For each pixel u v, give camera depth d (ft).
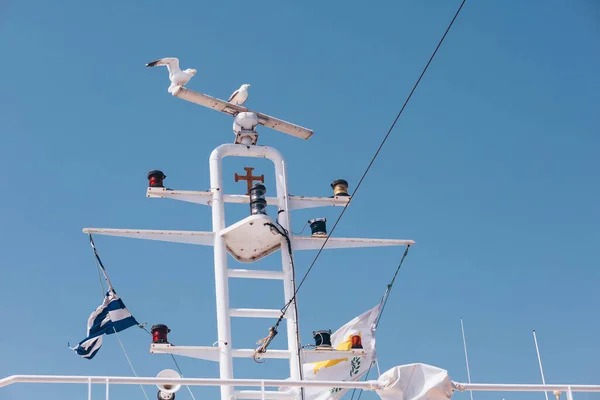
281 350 67.21
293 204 73.31
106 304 70.13
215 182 71.51
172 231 69.62
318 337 70.03
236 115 74.02
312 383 50.39
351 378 69.87
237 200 71.51
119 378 49.49
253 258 71.87
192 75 72.13
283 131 75.10
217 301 67.56
